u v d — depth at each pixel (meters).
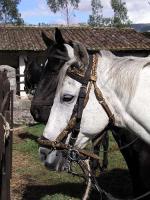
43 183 6.74
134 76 3.13
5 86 5.19
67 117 3.23
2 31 20.00
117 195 5.89
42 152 3.41
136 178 4.10
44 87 3.71
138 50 18.31
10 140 5.16
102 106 3.20
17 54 17.97
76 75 3.20
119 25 41.03
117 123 3.25
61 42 3.45
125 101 3.16
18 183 6.78
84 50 3.22
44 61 3.76
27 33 19.78
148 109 3.11
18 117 13.42
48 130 3.31
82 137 3.28
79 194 6.03
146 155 3.78
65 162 3.38
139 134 3.19
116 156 8.16
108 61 3.28
